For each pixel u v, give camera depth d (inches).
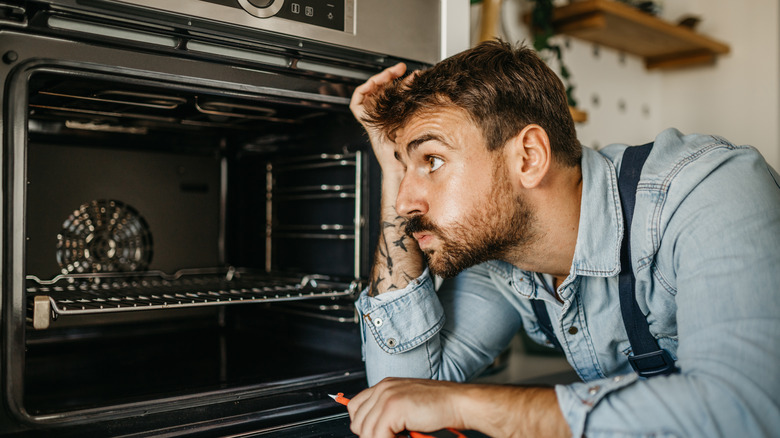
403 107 33.5
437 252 33.4
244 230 56.4
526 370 52.2
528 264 36.2
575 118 72.3
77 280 47.1
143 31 30.0
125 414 30.2
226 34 32.0
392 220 38.6
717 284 26.7
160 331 52.4
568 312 37.3
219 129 50.1
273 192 52.7
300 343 47.9
